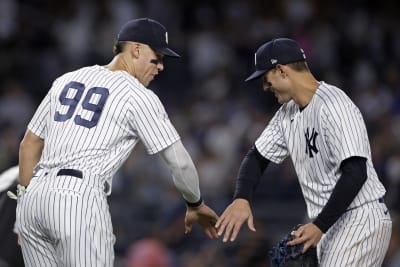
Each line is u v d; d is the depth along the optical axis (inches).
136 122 797.2
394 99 2246.6
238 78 2279.8
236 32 2449.6
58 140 792.3
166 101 2261.3
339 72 2412.6
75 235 763.4
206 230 887.1
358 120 791.1
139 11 2458.2
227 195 1882.4
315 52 2400.3
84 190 770.8
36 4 2466.8
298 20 2518.5
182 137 2073.1
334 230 808.3
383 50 2504.9
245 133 2047.2
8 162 1647.4
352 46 2459.4
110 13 2400.3
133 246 1712.6
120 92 800.9
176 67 2338.8
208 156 1987.0
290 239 812.0
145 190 1904.5
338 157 783.1
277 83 821.9
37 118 824.9
